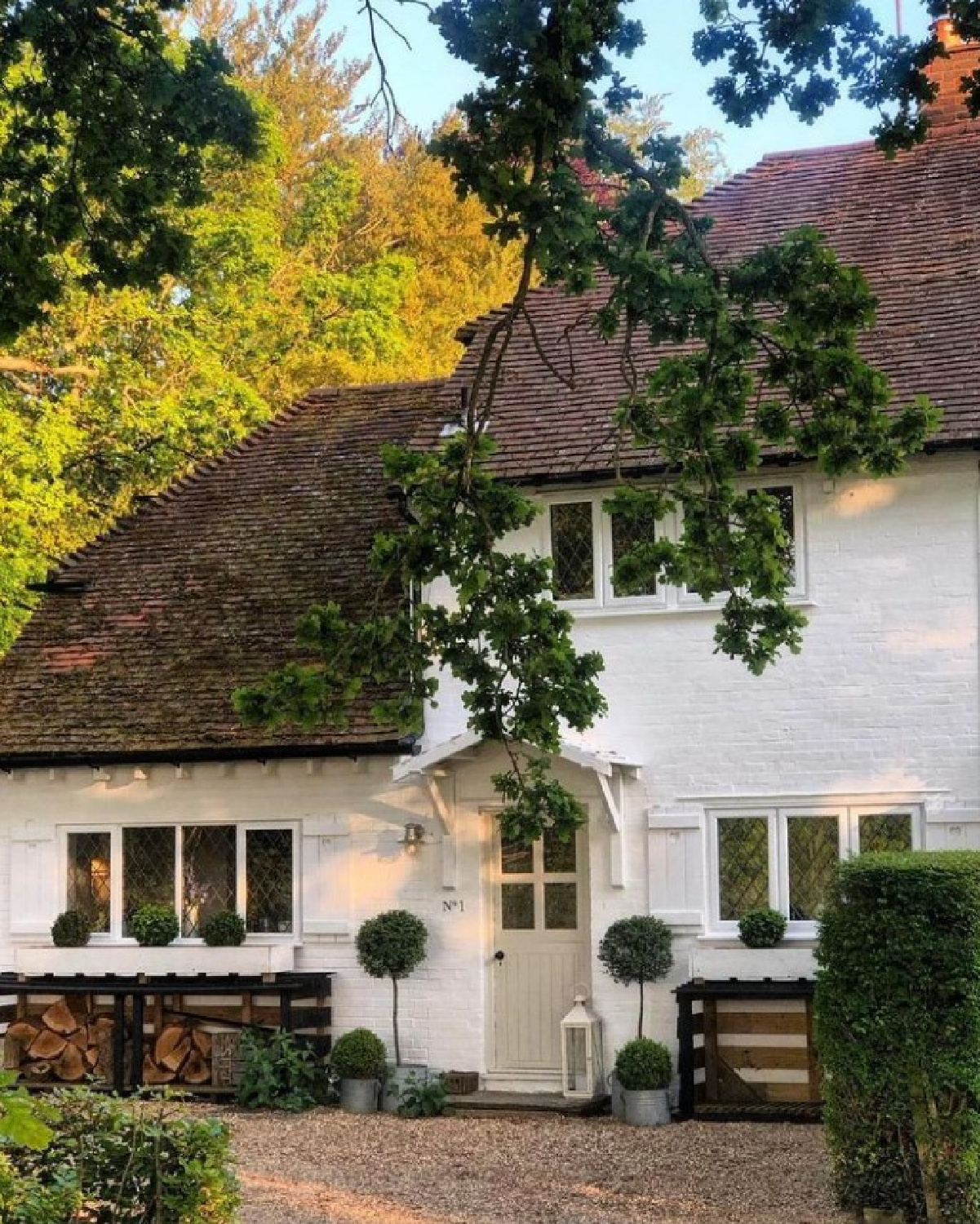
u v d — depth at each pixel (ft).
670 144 33.47
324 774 61.52
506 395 63.21
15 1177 27.12
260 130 41.04
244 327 97.96
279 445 75.97
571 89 30.22
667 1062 53.62
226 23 131.95
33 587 70.85
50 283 39.45
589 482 58.44
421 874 60.13
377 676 39.06
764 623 39.65
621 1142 49.67
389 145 34.55
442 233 125.39
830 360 35.88
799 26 33.94
